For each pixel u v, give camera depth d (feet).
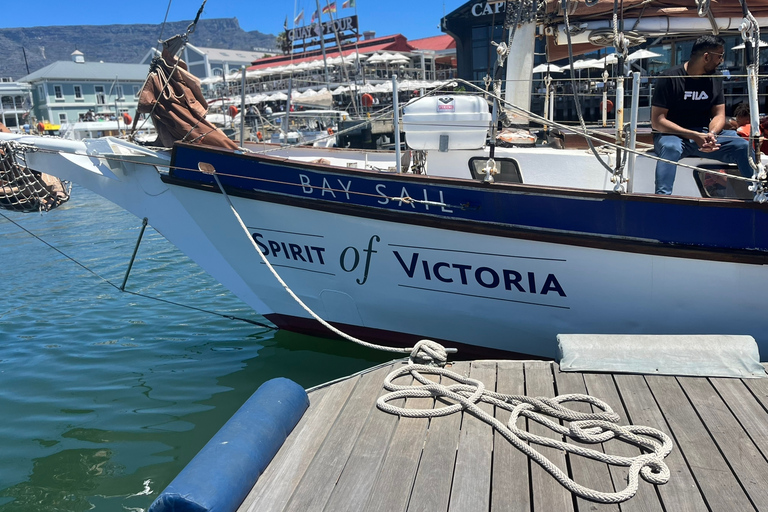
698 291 14.32
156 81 17.88
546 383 11.76
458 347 17.39
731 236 13.58
